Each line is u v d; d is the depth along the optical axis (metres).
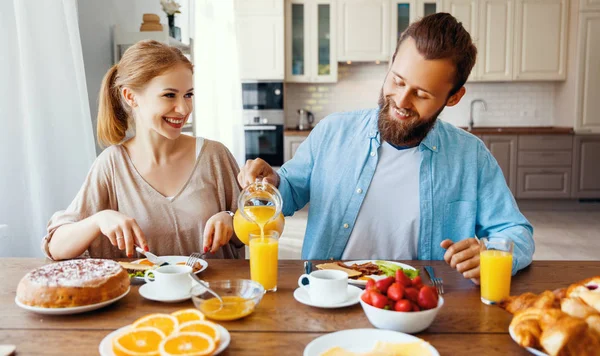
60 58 2.16
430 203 1.56
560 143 5.82
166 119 1.55
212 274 1.27
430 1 5.89
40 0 2.09
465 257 1.18
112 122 1.66
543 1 5.88
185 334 0.82
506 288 1.06
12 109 1.97
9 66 1.95
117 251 1.63
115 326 0.95
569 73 5.96
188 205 1.65
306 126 6.24
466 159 1.59
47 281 1.02
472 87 6.36
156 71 1.49
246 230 1.27
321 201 1.64
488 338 0.90
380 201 1.59
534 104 6.38
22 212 2.02
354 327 0.95
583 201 6.07
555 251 4.05
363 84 6.34
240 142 5.45
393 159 1.58
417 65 1.27
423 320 0.90
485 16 5.91
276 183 1.51
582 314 0.83
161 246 1.65
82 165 2.27
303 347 0.87
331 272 1.12
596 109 5.82
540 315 0.84
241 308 0.97
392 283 0.96
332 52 5.96
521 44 5.95
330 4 5.90
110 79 1.63
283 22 5.82
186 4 4.04
